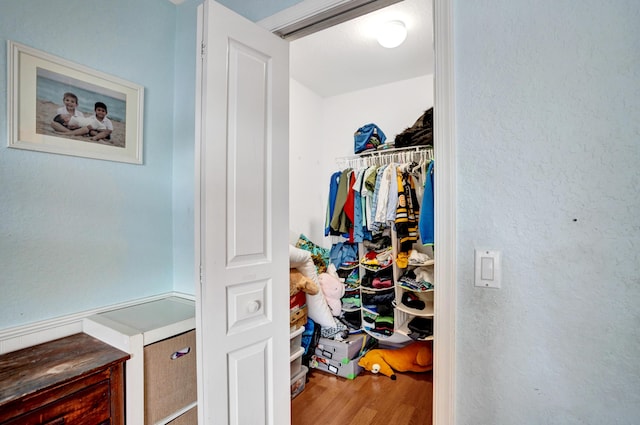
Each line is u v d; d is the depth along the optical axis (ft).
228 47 3.97
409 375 8.00
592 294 2.63
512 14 2.94
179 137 5.87
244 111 4.17
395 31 6.61
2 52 3.92
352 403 6.79
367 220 8.50
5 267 3.95
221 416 3.84
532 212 2.85
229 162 3.98
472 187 3.10
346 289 9.00
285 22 4.60
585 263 2.65
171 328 4.30
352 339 8.32
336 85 10.05
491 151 3.02
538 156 2.82
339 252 9.58
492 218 3.01
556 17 2.76
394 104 9.84
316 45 7.72
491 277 2.99
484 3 3.06
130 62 5.31
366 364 8.07
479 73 3.08
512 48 2.93
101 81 4.89
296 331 7.13
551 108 2.77
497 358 2.99
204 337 3.68
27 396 2.98
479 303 3.06
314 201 10.47
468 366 3.12
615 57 2.55
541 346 2.81
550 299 2.78
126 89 5.22
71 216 4.57
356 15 4.38
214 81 3.79
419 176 8.18
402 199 7.70
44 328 4.23
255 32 4.31
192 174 5.65
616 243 2.55
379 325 8.48
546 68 2.80
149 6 5.60
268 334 4.46
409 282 7.95
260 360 4.35
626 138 2.51
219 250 3.84
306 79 9.61
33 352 3.90
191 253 5.63
